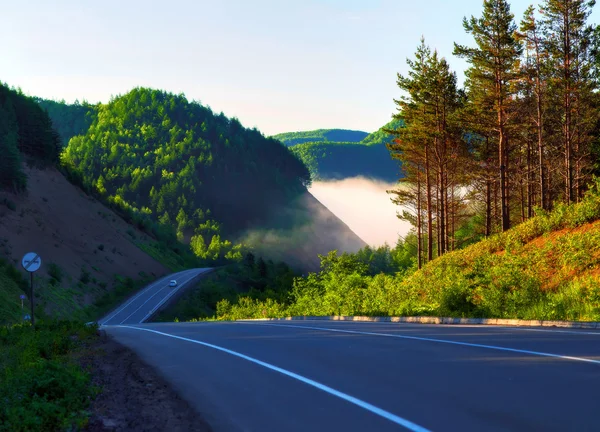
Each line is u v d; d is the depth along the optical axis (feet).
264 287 497.87
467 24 171.01
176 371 38.81
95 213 486.79
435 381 29.45
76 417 24.47
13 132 432.66
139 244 519.60
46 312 260.62
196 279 460.96
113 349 57.00
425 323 82.53
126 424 24.67
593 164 192.54
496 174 195.00
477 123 176.24
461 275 103.40
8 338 71.56
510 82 171.73
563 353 36.50
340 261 217.36
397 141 209.97
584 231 101.76
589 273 84.58
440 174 198.80
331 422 22.36
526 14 175.11
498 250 128.06
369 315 109.50
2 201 356.59
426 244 314.96
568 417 20.88
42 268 323.78
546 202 194.08
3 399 25.86
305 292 212.84
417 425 21.04
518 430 19.76
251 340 56.80
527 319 70.85
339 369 35.19
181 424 24.27
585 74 181.57
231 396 29.12
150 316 332.39
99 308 336.70
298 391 28.99
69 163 544.21
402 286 125.18
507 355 36.88
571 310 69.26
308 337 57.06
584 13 169.27
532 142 201.87
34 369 32.12
